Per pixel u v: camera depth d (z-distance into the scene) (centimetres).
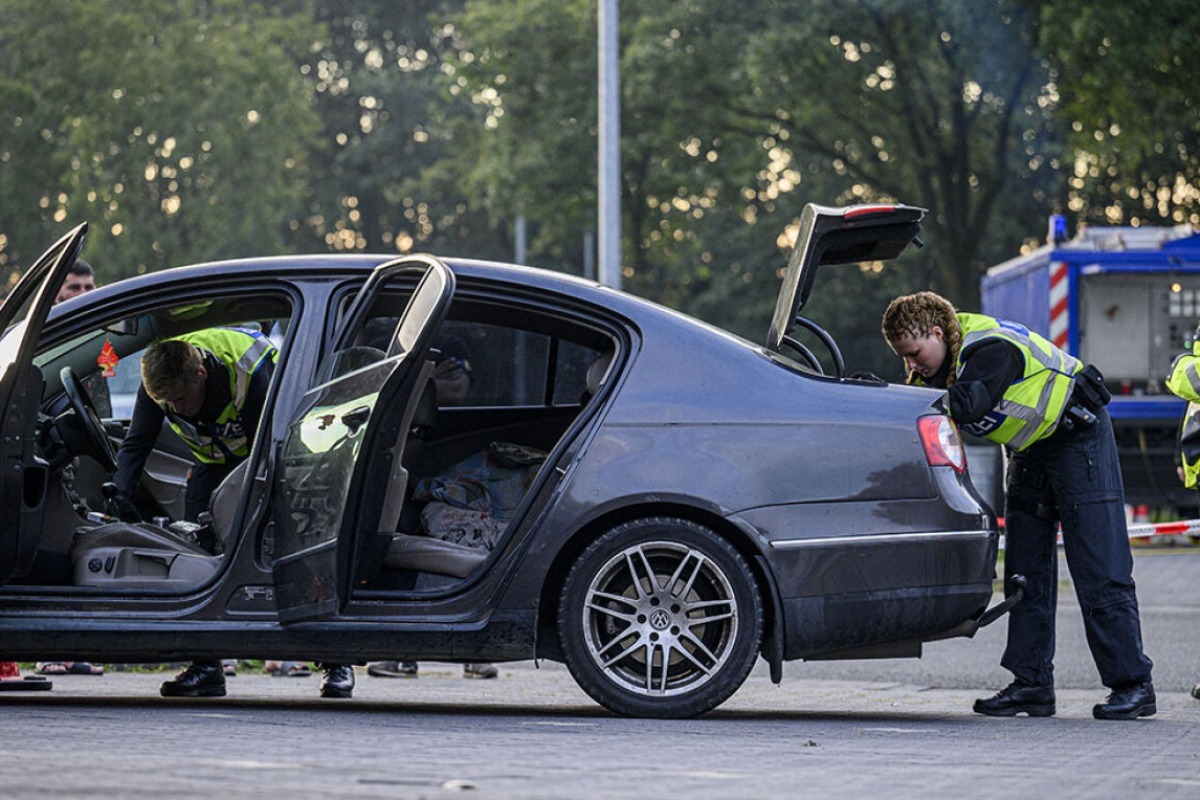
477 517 1409
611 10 4075
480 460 1455
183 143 8512
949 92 6175
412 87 11662
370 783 850
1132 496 4194
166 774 860
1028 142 6612
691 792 863
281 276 1341
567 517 1284
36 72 8419
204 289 1339
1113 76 5388
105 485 1480
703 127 6297
